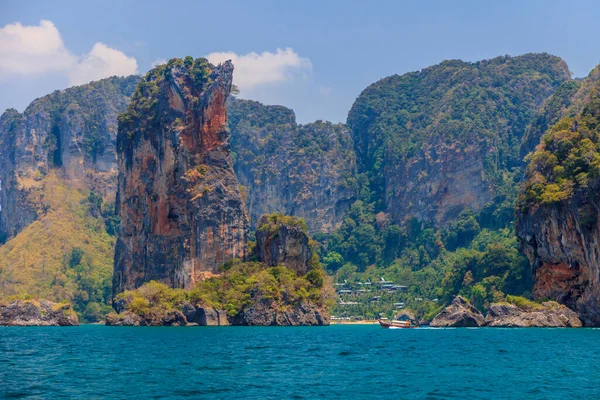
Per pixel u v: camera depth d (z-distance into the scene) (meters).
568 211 176.25
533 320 178.12
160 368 87.25
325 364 92.88
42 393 68.69
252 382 76.25
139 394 68.44
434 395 69.38
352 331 176.50
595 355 101.62
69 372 83.19
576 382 76.31
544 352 106.56
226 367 88.69
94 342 130.62
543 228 182.88
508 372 84.19
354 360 97.88
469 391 71.44
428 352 109.44
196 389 71.44
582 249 175.38
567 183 177.62
